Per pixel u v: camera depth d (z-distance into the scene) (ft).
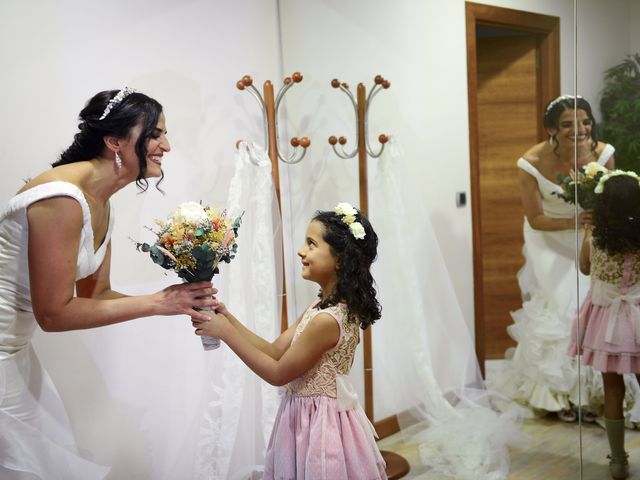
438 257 9.65
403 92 9.88
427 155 10.04
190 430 8.93
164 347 8.97
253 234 8.87
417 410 9.53
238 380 8.58
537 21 8.80
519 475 8.48
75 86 8.15
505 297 12.57
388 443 9.89
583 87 7.41
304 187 10.36
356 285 6.30
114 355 8.59
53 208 5.92
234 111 9.68
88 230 6.26
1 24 7.58
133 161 6.45
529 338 9.79
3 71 7.63
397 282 9.37
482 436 9.01
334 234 6.31
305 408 6.26
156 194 8.89
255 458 8.80
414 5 9.86
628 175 6.98
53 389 6.96
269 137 9.12
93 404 8.45
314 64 10.13
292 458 6.25
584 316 7.64
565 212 8.33
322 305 6.35
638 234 6.94
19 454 6.31
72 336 8.26
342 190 10.05
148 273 8.92
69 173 6.20
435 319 9.68
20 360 6.48
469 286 10.58
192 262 6.30
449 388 9.70
